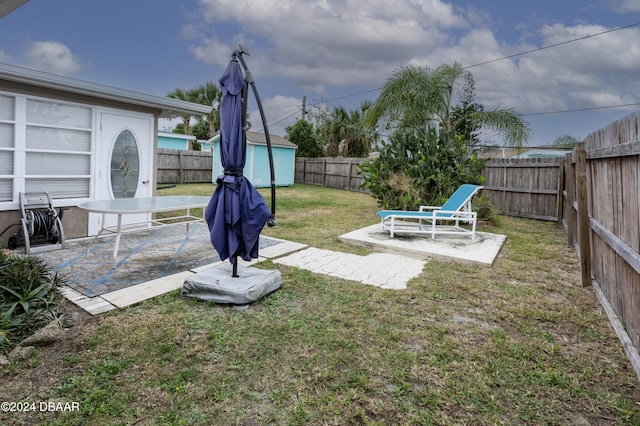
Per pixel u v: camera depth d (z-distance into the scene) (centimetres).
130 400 197
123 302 317
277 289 356
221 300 318
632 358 233
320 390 208
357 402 199
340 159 1567
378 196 841
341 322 292
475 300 342
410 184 772
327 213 877
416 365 233
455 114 1141
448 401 201
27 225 465
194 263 435
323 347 253
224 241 324
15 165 482
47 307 281
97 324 280
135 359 235
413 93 934
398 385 214
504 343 262
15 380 211
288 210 919
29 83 474
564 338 273
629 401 203
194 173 1648
